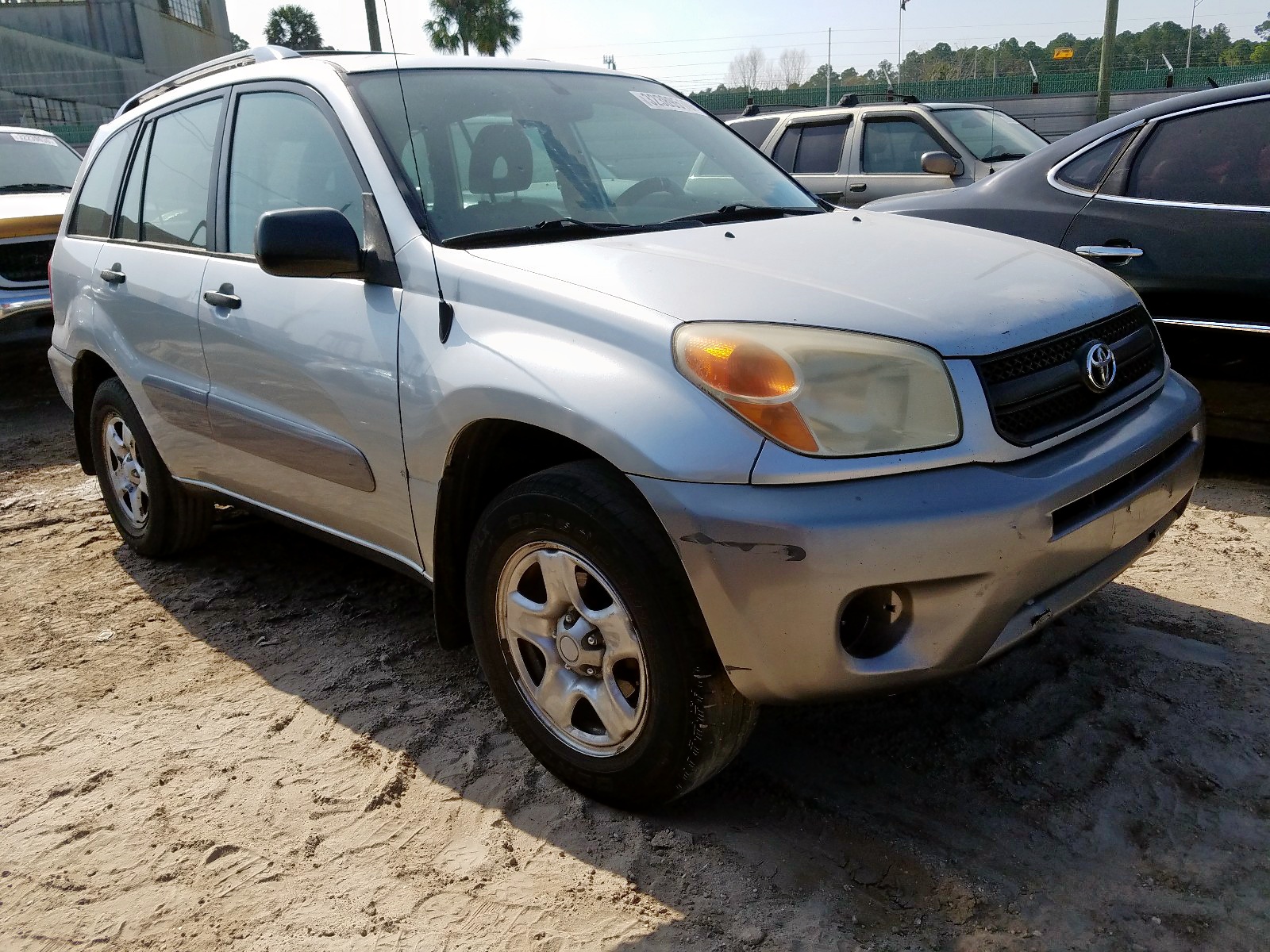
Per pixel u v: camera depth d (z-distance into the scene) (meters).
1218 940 1.90
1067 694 2.72
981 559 1.96
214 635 3.47
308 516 3.15
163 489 3.89
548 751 2.45
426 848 2.30
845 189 8.50
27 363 8.70
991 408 2.07
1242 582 3.32
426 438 2.49
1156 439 2.37
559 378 2.19
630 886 2.13
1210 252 3.94
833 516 1.91
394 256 2.64
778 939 1.96
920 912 2.01
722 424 1.99
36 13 40.19
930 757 2.50
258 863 2.28
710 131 3.55
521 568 2.38
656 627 2.10
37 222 7.17
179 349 3.44
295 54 3.38
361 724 2.84
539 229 2.69
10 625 3.63
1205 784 2.34
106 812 2.50
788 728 2.66
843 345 2.05
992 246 2.73
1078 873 2.09
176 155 3.67
